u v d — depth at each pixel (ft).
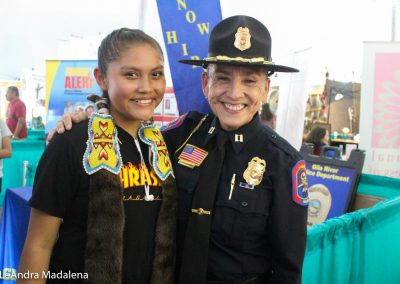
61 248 3.29
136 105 3.35
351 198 9.00
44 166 3.12
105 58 3.35
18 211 7.14
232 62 3.55
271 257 3.82
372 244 6.40
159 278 3.50
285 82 10.65
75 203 3.22
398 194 8.96
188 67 6.71
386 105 9.63
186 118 4.55
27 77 25.17
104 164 3.20
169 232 3.61
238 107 3.76
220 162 3.84
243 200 3.66
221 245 3.70
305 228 3.67
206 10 6.55
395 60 9.48
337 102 18.07
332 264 5.30
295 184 3.65
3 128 10.65
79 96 12.92
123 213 3.22
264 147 3.87
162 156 3.76
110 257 3.09
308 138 14.29
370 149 9.83
